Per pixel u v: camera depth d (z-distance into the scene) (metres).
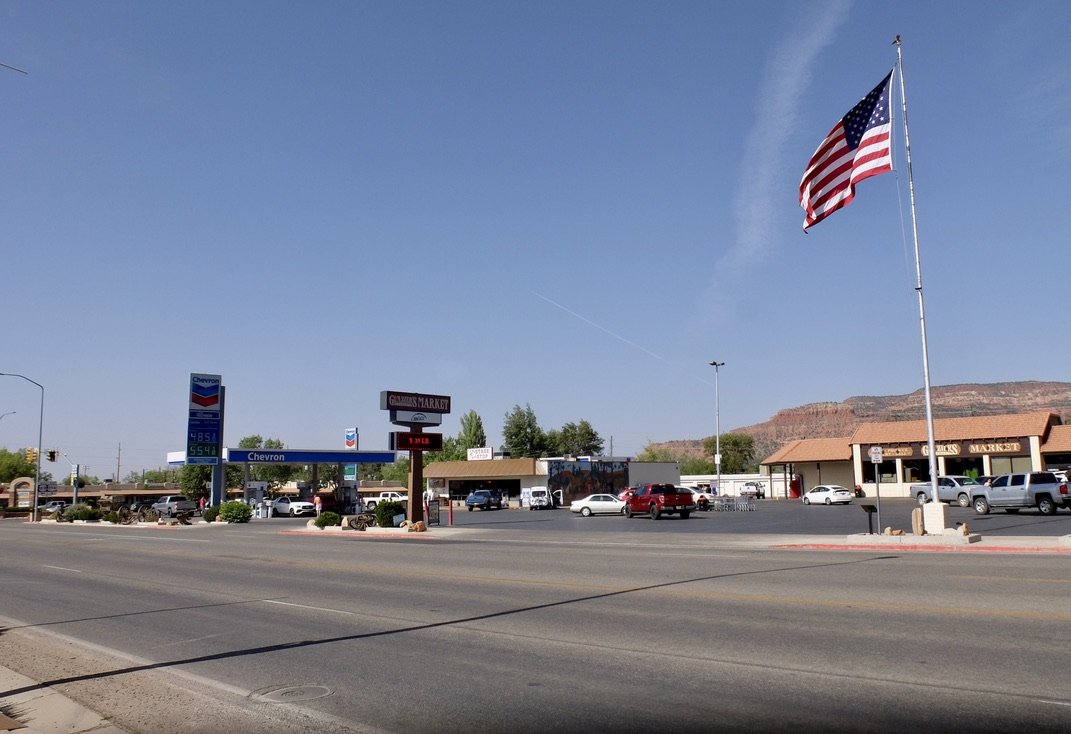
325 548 28.97
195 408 61.84
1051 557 18.91
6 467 124.50
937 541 23.06
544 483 76.75
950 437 65.38
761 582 15.33
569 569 19.23
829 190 24.52
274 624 12.78
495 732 6.87
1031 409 182.50
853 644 9.41
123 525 57.34
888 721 6.61
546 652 9.88
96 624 13.50
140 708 8.25
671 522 43.22
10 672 10.11
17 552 30.33
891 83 23.30
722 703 7.33
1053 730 6.25
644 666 8.89
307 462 66.25
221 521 55.31
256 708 8.03
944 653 8.78
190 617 13.84
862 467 71.06
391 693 8.30
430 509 44.12
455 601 14.53
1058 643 9.09
